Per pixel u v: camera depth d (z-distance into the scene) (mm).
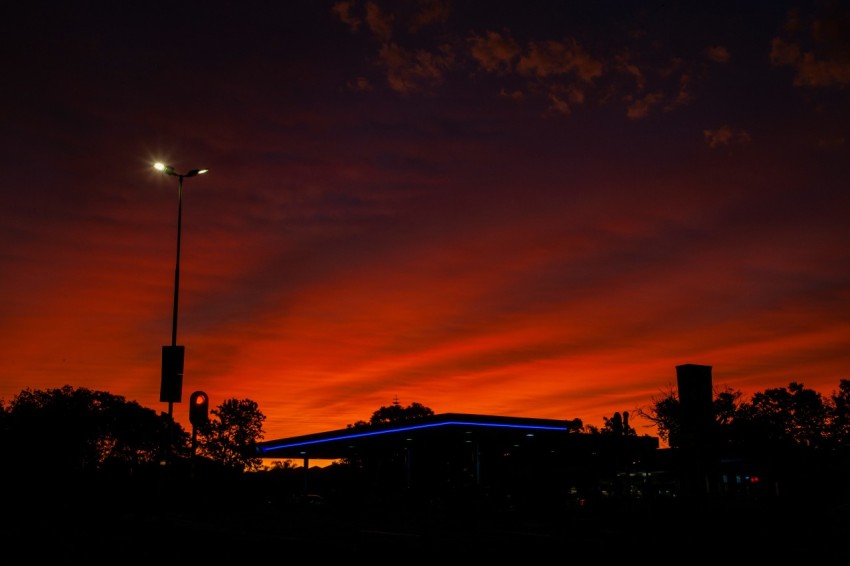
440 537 23594
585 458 56219
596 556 16859
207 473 61688
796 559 15656
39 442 65125
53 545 20016
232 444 93062
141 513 30688
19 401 71562
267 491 68188
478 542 21391
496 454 63781
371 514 44375
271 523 33156
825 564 14812
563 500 47625
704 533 23969
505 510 43312
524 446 62312
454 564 15711
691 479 31516
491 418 52438
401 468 71062
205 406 20297
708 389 31562
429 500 51531
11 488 44594
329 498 62219
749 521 26578
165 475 22828
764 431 47344
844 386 58812
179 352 21094
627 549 18438
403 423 55281
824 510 28125
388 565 15641
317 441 63500
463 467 64625
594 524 29438
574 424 56531
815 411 58188
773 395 59750
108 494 43094
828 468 43562
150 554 17984
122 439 80250
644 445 53344
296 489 76000
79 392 76062
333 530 27906
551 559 16438
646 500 34906
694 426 31484
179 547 19594
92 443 73562
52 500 42031
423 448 65562
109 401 78750
